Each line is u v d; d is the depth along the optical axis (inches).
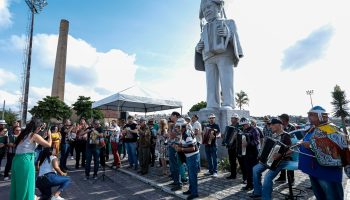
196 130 319.6
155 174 317.1
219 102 430.6
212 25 413.1
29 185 171.0
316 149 133.2
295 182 258.8
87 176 306.3
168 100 505.7
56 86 2037.4
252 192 218.7
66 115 1736.0
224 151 370.0
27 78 914.7
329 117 140.8
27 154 172.7
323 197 141.3
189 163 210.5
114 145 381.4
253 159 228.5
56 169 205.2
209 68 431.5
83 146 399.5
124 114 565.3
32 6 907.4
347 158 127.3
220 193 220.4
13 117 1745.8
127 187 263.9
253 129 234.1
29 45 917.8
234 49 407.5
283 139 168.7
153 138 380.2
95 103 554.9
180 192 229.3
